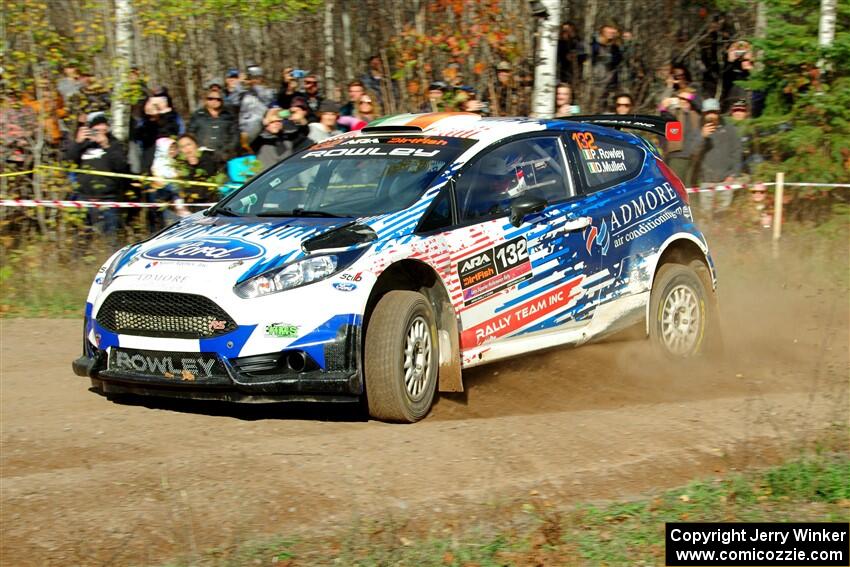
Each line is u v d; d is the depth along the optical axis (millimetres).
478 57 16016
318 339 6680
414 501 5590
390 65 16984
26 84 14000
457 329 7328
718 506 5535
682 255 9328
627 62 18797
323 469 6082
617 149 9000
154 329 6875
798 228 15148
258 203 7918
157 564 4887
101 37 15242
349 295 6754
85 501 5594
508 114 15602
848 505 5570
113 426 7039
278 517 5395
